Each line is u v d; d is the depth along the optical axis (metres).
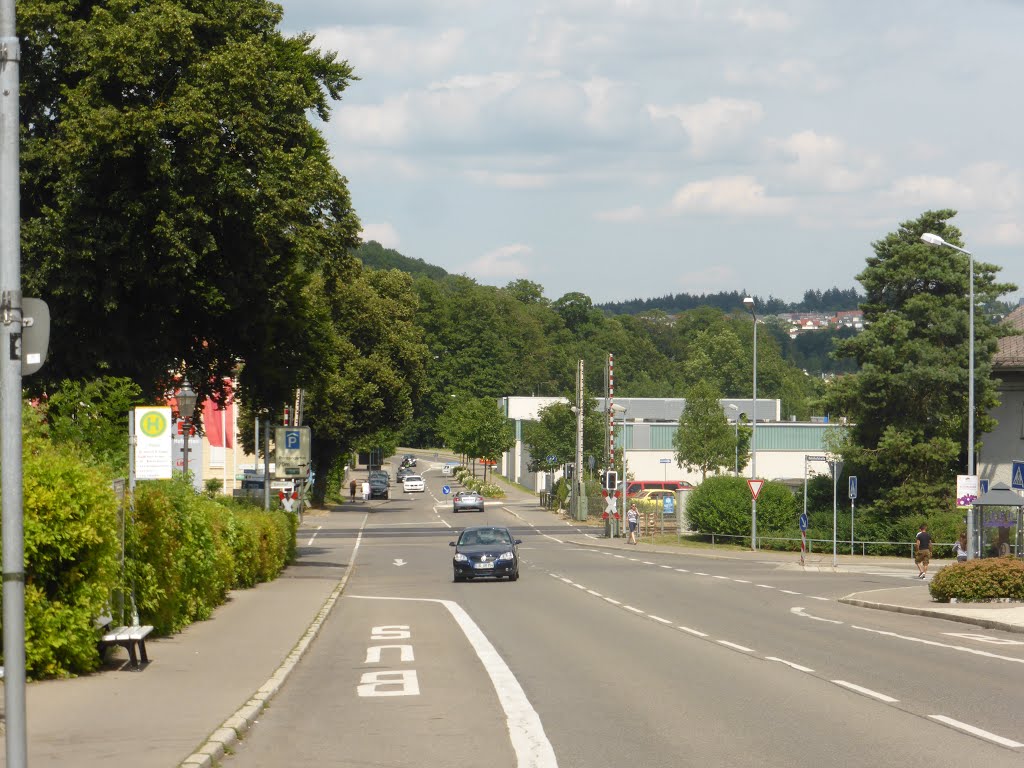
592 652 17.72
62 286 30.72
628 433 105.44
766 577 39.72
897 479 55.03
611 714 11.95
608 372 70.06
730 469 81.06
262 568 32.94
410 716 11.85
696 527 64.19
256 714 11.64
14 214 7.09
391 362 90.62
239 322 36.25
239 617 22.50
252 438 85.31
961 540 40.84
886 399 53.66
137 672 14.53
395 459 189.00
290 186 32.53
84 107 29.89
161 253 30.95
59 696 12.45
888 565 47.56
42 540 13.36
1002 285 54.03
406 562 48.28
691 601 28.91
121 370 33.84
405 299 94.69
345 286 86.25
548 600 29.03
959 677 14.83
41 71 32.00
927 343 53.44
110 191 31.30
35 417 15.46
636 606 27.19
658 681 14.47
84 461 16.94
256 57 31.72
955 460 54.28
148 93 31.27
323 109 42.09
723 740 10.46
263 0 36.72
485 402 128.25
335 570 41.38
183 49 31.05
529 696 13.21
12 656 6.75
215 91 30.84
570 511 87.94
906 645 18.92
